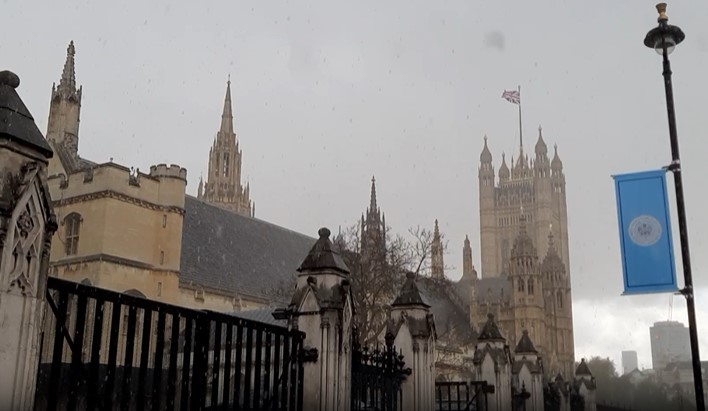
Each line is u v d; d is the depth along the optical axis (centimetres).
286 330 1415
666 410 7062
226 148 11931
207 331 1145
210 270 6088
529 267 9975
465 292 10381
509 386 3172
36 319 840
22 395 812
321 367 1486
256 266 6694
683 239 1404
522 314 9781
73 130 6066
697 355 1355
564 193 19625
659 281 1386
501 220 19150
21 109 867
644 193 1427
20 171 845
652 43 1510
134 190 5250
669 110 1476
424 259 5728
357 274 5103
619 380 7531
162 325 1059
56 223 883
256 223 7362
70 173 5356
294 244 7712
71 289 907
